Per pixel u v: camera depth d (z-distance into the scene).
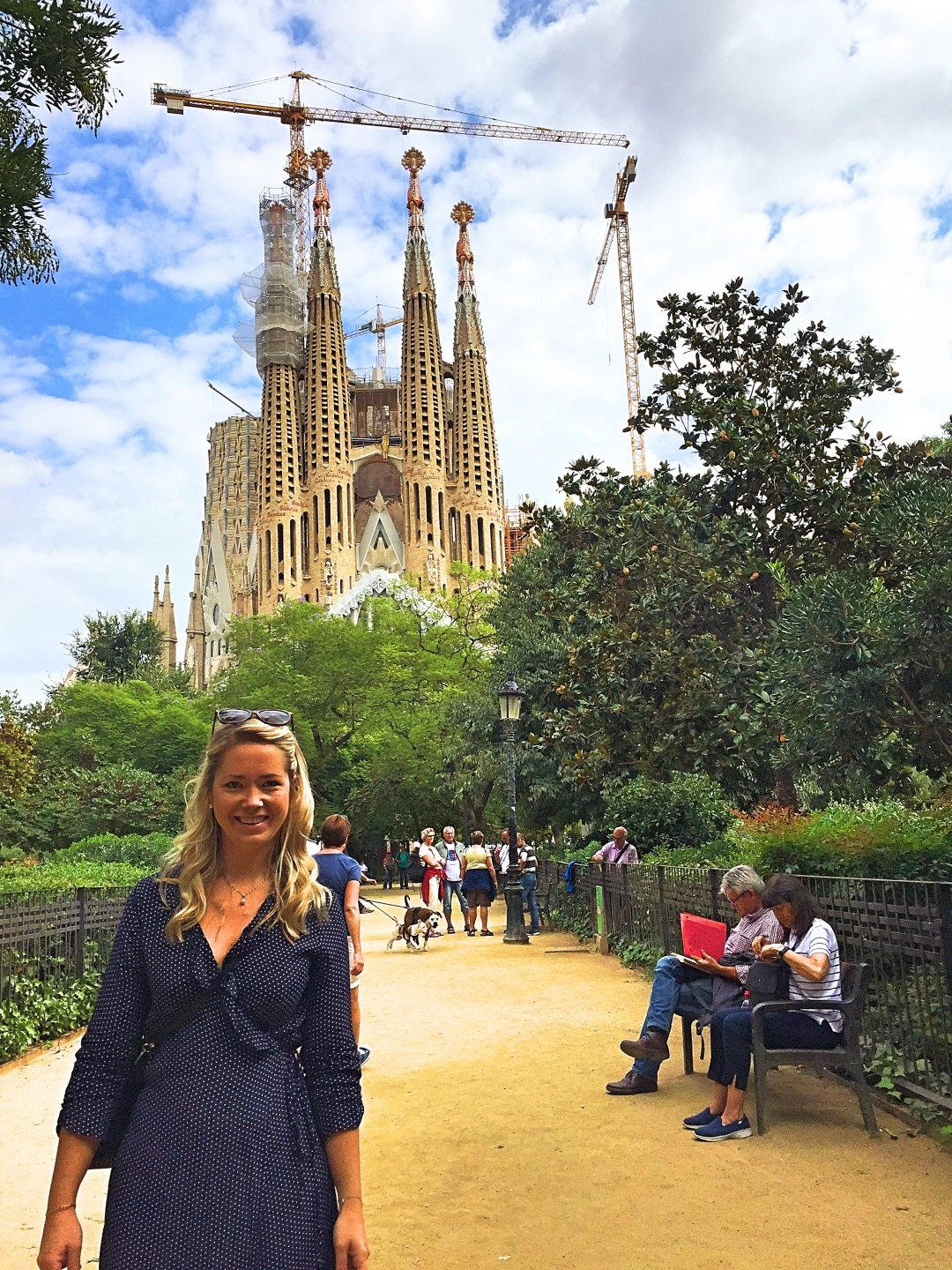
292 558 147.50
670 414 14.62
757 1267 3.92
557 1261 4.08
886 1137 5.47
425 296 157.50
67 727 47.50
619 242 150.38
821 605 9.84
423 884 19.83
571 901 18.80
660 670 14.12
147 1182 2.14
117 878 13.24
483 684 35.78
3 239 7.91
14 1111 6.94
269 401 151.88
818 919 6.01
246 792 2.44
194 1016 2.29
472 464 156.75
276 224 156.25
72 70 7.79
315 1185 2.24
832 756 11.13
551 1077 7.23
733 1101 5.66
